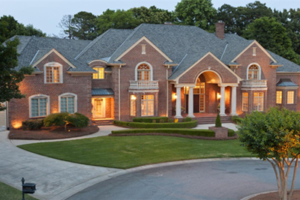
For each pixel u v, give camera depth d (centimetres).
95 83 4088
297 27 7662
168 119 3941
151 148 2758
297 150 1491
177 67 4375
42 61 3481
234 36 5241
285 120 1509
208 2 7256
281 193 1620
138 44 4078
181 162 2402
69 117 3244
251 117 1602
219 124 3325
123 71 4050
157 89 4097
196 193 1766
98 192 1759
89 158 2411
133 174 2091
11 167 2166
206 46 4853
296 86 4775
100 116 4206
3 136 3102
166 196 1714
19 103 3366
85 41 4741
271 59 4669
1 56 2058
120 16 6956
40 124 3372
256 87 4434
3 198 1534
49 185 1852
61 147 2723
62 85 3619
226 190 1819
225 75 4284
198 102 4688
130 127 3775
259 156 1599
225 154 2623
